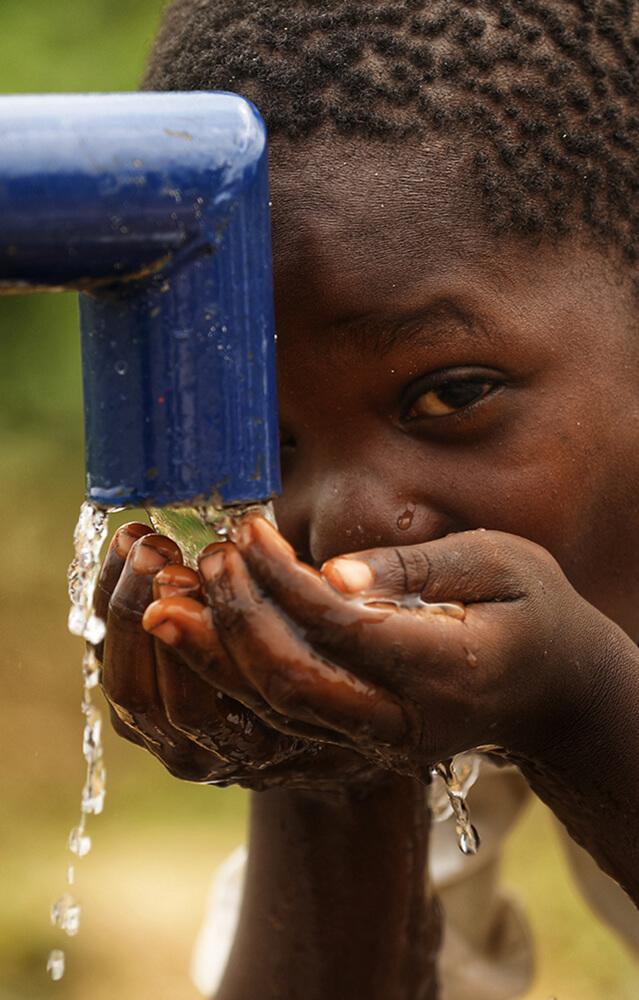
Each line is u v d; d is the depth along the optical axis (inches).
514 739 109.4
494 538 106.2
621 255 126.8
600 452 125.7
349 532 121.0
